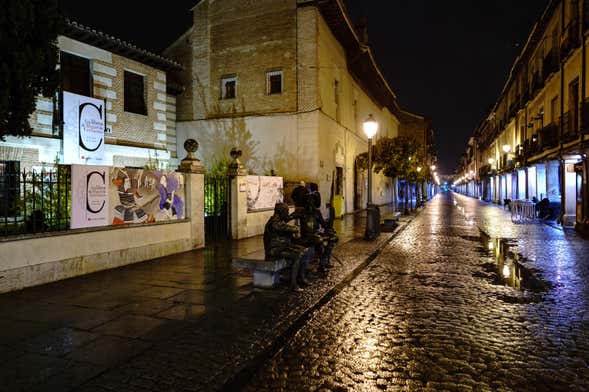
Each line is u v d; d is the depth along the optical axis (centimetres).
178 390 336
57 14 620
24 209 682
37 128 1188
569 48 1664
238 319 509
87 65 1382
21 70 577
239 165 1247
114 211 810
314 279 731
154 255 908
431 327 500
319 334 477
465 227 1750
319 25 1884
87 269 750
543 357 414
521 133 2959
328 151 2008
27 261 650
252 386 354
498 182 4141
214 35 2005
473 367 391
